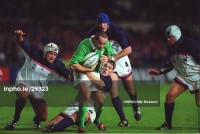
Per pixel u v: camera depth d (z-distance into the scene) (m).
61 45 92.38
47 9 109.50
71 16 110.56
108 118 42.34
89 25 99.44
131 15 115.62
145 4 118.88
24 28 93.56
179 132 34.06
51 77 35.16
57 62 34.72
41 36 92.56
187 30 104.56
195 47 34.22
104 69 34.44
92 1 114.75
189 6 113.69
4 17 103.75
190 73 34.75
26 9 107.44
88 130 34.12
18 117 34.66
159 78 82.25
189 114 45.69
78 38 96.12
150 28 109.38
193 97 63.59
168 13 116.56
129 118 42.34
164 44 99.88
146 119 41.81
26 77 34.72
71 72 34.81
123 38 37.69
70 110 33.22
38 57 34.44
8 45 85.75
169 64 36.19
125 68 39.00
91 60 33.59
